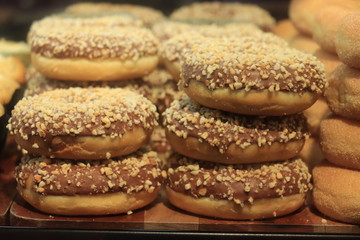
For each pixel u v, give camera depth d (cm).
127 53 47
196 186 41
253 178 40
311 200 44
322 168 43
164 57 51
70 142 40
